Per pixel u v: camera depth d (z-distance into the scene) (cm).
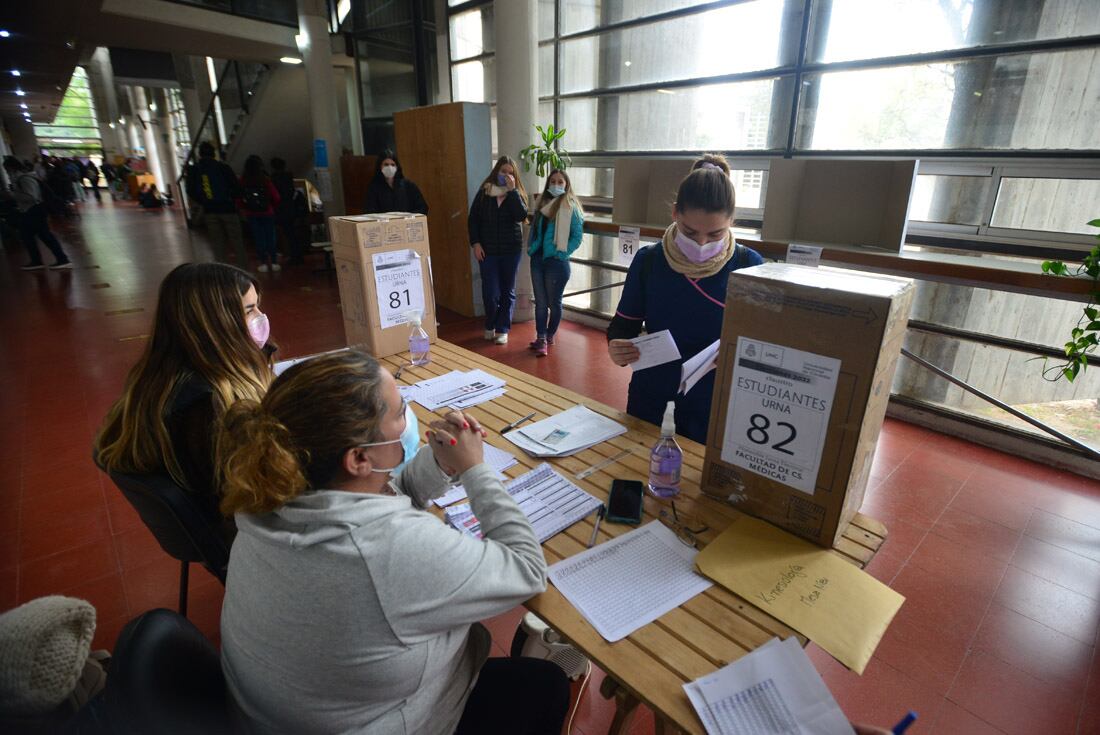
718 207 131
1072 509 227
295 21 750
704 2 355
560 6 438
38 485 242
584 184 466
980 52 259
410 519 69
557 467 126
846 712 147
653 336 134
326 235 767
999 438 273
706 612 85
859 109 306
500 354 402
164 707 66
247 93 968
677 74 384
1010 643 166
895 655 162
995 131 265
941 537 211
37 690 60
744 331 97
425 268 203
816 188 270
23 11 594
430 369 187
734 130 363
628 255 346
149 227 1044
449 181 469
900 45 286
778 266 103
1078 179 244
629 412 164
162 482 110
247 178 649
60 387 343
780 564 94
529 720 100
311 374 70
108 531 214
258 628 66
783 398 95
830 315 86
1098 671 157
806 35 313
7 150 1820
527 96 424
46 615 62
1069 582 189
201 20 669
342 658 64
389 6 613
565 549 99
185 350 115
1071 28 237
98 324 462
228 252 643
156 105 1848
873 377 85
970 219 278
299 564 64
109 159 2570
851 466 91
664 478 112
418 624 66
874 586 89
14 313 493
